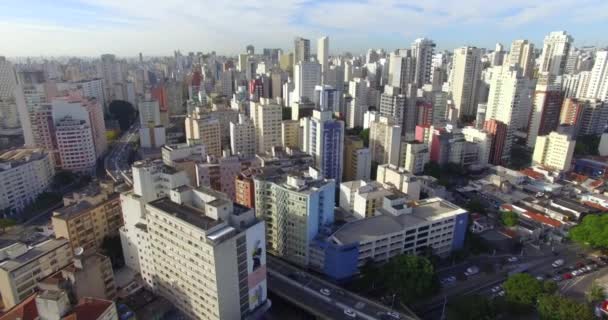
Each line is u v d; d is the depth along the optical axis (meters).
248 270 135.50
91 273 133.88
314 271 180.00
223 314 129.38
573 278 184.88
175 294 143.25
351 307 151.38
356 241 172.38
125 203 165.00
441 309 162.62
